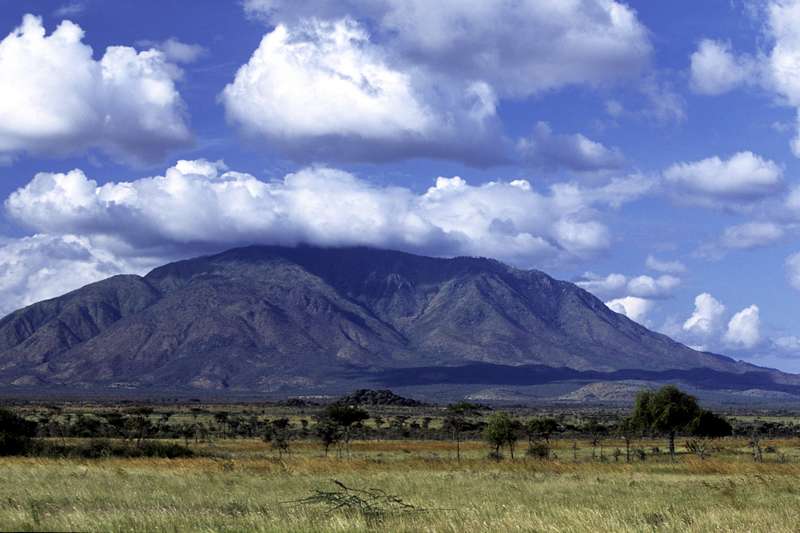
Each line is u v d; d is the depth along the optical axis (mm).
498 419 102938
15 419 91375
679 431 110625
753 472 68375
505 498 44438
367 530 28938
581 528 29375
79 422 147250
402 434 161000
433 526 29516
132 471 60594
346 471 67750
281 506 37312
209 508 36812
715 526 31047
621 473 70250
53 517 29656
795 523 32125
